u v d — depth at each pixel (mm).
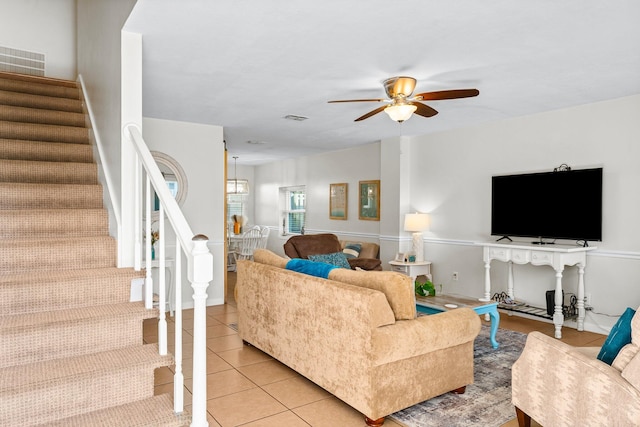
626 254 4016
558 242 4539
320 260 5430
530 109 4562
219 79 3564
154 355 2150
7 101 3639
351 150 7340
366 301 2393
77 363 2039
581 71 3328
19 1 4762
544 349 2092
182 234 1912
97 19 3416
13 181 2975
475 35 2654
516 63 3150
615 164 4102
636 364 1677
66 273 2443
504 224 5000
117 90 2660
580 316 4270
